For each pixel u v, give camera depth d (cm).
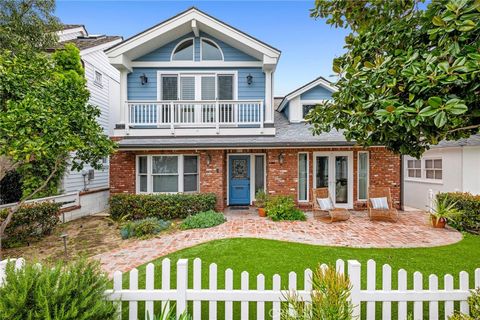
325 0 425
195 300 292
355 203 1082
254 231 770
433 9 256
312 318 236
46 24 973
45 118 456
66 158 606
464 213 780
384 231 771
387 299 284
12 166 556
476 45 229
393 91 271
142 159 1087
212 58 1162
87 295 250
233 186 1190
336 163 1098
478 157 959
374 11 395
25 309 222
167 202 964
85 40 1443
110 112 1520
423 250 601
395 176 1078
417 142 316
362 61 351
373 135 316
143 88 1146
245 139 1050
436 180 1132
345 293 242
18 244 691
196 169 1098
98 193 1160
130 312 290
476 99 232
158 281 462
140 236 751
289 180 1072
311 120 430
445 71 225
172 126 1073
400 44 309
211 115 1118
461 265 516
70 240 733
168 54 1148
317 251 590
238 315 358
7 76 470
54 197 945
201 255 570
